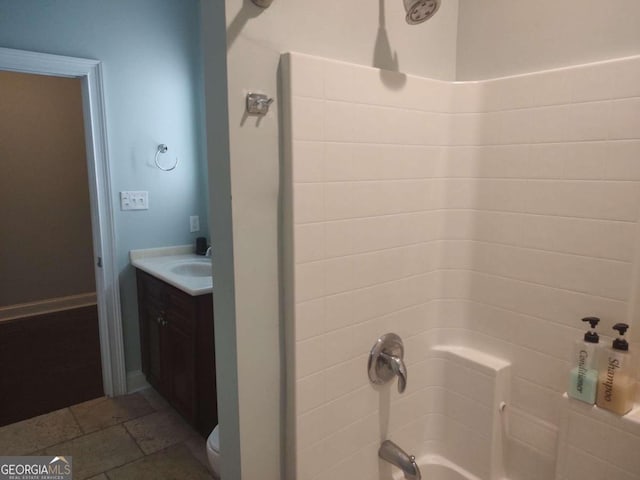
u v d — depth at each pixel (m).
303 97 1.12
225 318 1.15
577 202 1.27
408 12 1.12
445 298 1.59
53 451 2.12
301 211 1.15
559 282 1.33
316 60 1.13
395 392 1.49
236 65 1.03
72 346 3.36
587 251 1.26
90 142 2.43
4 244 3.79
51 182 3.96
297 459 1.24
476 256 1.52
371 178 1.30
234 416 1.17
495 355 1.51
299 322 1.19
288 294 1.18
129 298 2.67
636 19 1.14
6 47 2.13
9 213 3.78
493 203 1.46
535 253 1.37
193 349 2.08
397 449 1.44
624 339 1.16
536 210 1.36
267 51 1.08
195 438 2.23
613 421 1.15
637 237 1.17
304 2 1.14
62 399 2.61
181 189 2.82
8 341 3.43
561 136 1.28
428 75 1.49
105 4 2.40
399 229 1.41
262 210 1.12
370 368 1.38
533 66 1.37
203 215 2.94
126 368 2.70
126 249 2.63
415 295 1.50
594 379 1.18
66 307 4.16
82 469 1.99
